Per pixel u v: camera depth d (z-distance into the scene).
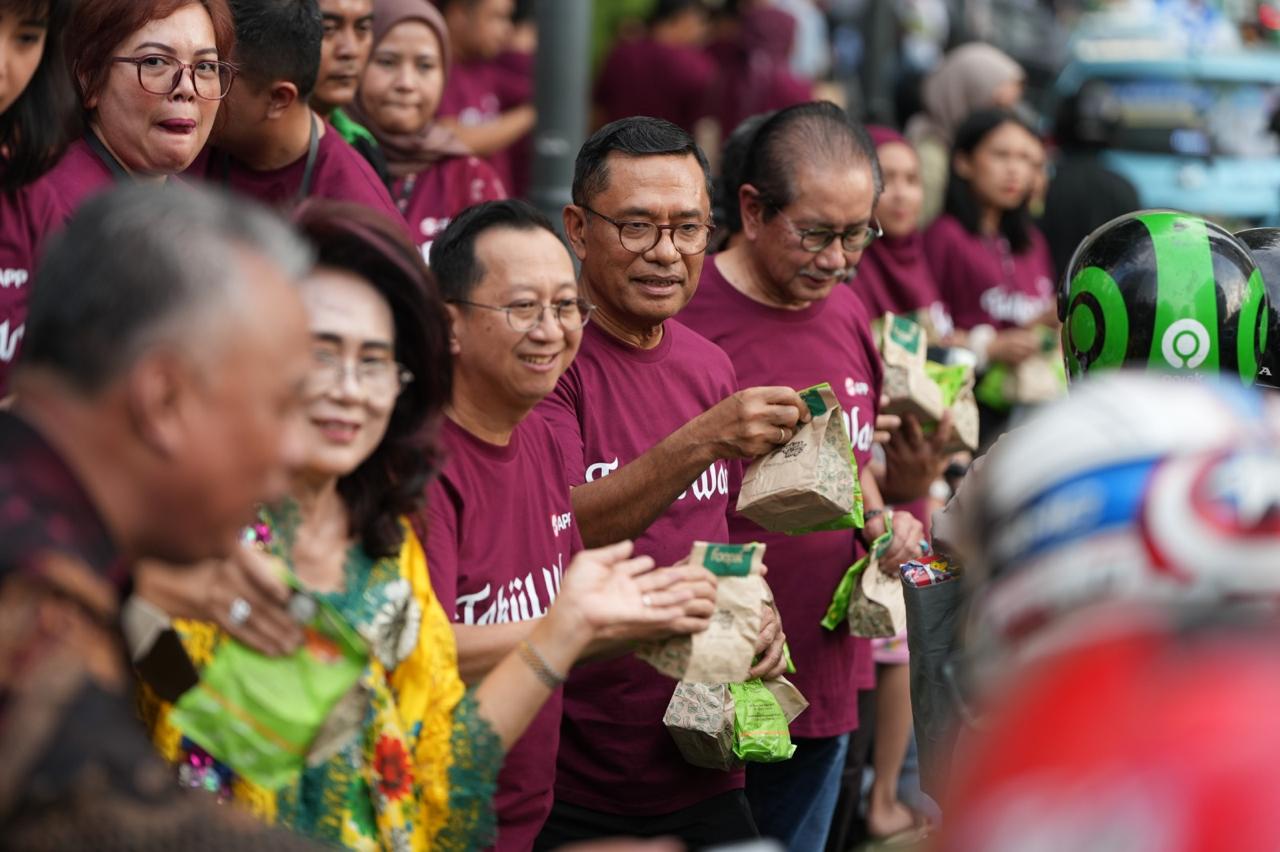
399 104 7.34
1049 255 10.70
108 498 2.44
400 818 3.40
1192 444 1.99
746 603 3.84
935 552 4.30
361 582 3.50
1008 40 19.44
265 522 3.45
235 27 5.36
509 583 4.30
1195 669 1.86
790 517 4.79
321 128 5.95
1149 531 1.94
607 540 4.89
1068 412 2.09
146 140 4.97
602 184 5.12
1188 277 3.85
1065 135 11.37
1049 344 8.42
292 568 3.46
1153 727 1.83
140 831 2.22
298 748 3.29
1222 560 1.92
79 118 4.91
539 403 5.04
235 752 3.26
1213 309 3.83
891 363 6.00
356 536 3.54
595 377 5.18
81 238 2.45
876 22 13.66
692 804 5.17
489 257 4.27
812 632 5.77
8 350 4.49
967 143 9.28
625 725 5.05
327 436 3.39
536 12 8.03
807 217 5.68
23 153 4.36
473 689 3.59
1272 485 1.95
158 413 2.40
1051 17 19.91
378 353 3.46
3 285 4.47
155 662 3.19
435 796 3.51
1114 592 1.95
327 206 3.49
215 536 2.52
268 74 5.53
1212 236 3.93
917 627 4.15
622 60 13.62
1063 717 1.90
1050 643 1.98
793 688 5.01
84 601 2.30
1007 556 2.05
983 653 2.12
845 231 5.72
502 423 4.33
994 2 19.48
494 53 11.13
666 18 13.70
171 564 2.57
